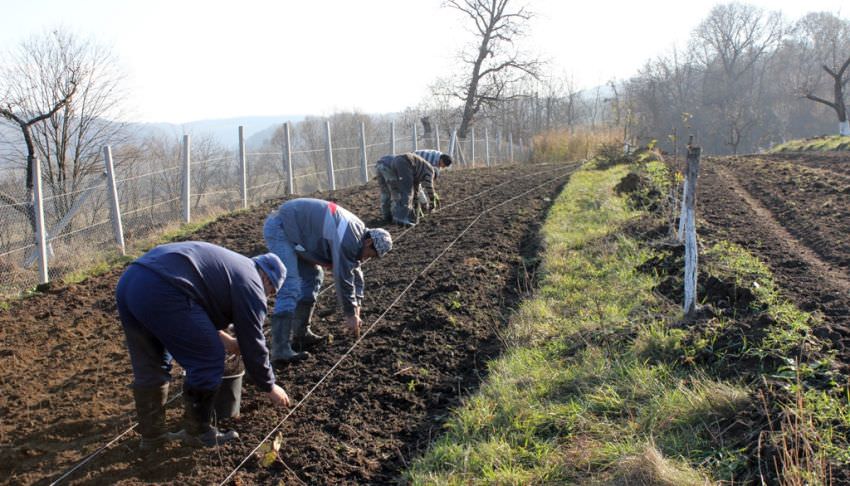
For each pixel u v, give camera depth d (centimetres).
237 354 457
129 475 400
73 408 487
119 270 875
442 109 3953
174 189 1525
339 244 506
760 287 589
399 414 470
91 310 713
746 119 6316
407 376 519
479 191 1471
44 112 1961
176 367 559
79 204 956
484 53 3669
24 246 866
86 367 563
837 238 823
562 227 994
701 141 6594
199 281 384
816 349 445
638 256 771
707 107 6731
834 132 6788
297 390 505
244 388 512
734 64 7125
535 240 947
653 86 6278
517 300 699
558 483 359
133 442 436
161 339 386
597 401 437
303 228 519
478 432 425
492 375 495
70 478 396
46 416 474
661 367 463
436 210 1215
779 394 390
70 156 2131
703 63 7150
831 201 1096
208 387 398
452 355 561
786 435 345
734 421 384
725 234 882
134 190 1234
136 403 412
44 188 1045
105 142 2128
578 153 2834
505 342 564
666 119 6456
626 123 2911
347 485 389
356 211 1177
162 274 376
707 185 1441
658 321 546
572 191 1360
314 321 649
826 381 406
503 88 3750
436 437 435
